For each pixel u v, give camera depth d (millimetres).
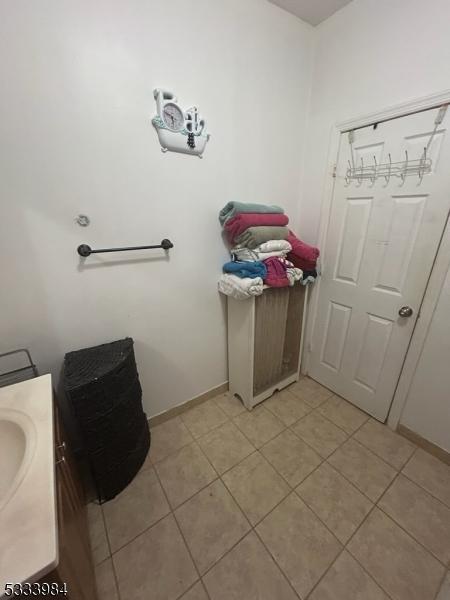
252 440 1575
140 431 1363
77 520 859
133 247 1265
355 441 1560
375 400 1692
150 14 1060
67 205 1087
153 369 1579
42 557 461
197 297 1615
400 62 1222
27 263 1064
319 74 1588
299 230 1939
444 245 1231
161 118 1174
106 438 1154
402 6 1161
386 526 1141
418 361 1434
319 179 1717
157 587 971
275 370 1881
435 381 1385
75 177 1076
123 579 994
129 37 1043
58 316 1188
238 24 1286
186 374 1743
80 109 1020
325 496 1265
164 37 1114
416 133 1234
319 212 1762
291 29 1464
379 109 1334
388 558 1035
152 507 1232
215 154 1408
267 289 1568
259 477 1358
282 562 1029
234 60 1325
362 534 1114
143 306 1422
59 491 641
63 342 1231
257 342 1663
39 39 898
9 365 1128
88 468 1351
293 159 1744
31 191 1008
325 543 1087
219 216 1536
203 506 1232
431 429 1449
